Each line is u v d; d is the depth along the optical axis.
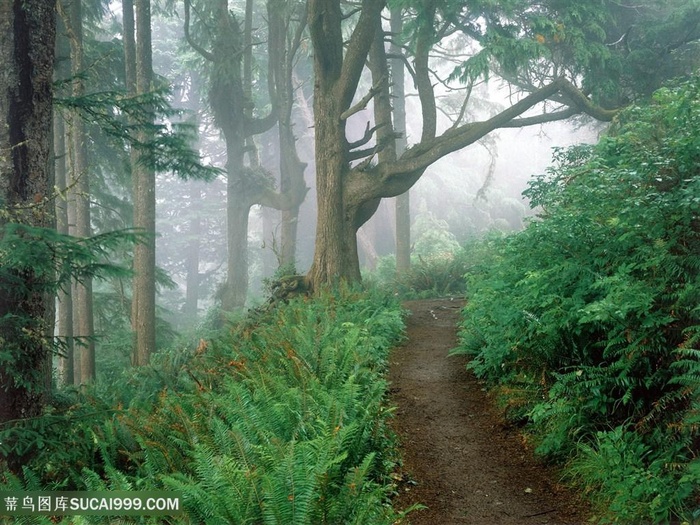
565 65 19.30
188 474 5.39
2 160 6.70
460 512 5.53
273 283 18.47
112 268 6.44
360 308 13.20
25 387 6.43
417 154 18.33
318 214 18.06
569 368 6.89
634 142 8.32
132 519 4.72
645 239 6.48
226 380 7.25
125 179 23.34
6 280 6.29
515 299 7.70
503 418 7.48
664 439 5.37
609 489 5.33
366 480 5.68
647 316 5.71
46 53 7.15
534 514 5.42
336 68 17.73
